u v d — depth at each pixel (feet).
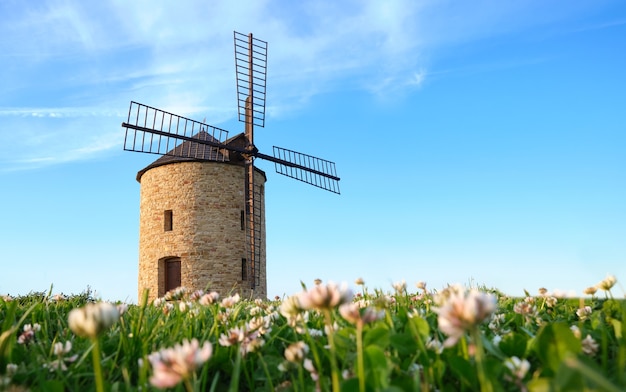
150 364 9.60
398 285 15.88
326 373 9.71
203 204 84.12
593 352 9.49
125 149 73.72
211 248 83.25
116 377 10.34
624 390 6.61
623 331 9.82
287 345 12.56
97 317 6.33
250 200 86.07
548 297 16.83
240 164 87.35
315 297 7.31
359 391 7.18
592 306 17.10
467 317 5.81
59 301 19.54
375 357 7.68
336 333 10.55
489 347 8.77
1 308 17.66
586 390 5.49
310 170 92.94
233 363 10.81
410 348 9.17
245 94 89.40
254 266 84.02
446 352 9.45
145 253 87.81
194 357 6.11
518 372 7.73
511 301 19.42
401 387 7.44
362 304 15.75
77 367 10.39
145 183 90.12
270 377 9.99
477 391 7.67
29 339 12.89
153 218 87.10
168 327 13.87
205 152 86.48
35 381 9.55
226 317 14.88
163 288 84.94
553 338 7.77
